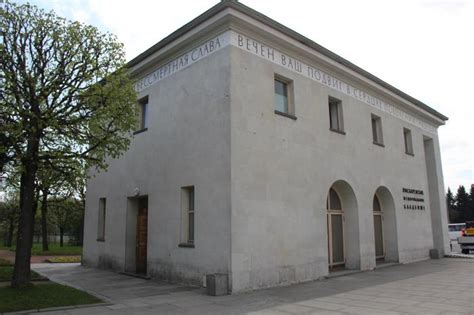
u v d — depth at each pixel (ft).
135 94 37.22
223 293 34.63
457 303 30.04
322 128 48.60
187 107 43.27
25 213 34.32
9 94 31.60
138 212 52.21
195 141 41.50
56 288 35.58
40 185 38.47
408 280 42.88
